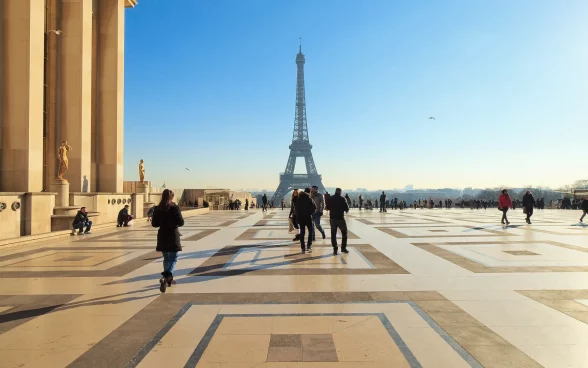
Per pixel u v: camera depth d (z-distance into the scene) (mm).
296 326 6910
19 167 23438
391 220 33062
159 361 5547
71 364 5469
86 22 30688
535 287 9547
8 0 23516
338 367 5340
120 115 36625
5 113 23438
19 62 23484
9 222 20156
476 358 5621
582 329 6738
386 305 8125
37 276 11102
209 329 6797
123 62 37344
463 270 11547
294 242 18516
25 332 6691
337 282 10141
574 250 15172
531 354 5750
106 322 7184
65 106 29891
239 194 82875
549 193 192625
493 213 46625
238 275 11078
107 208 30156
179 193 65375
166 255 9648
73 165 29734
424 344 6109
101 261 13492
